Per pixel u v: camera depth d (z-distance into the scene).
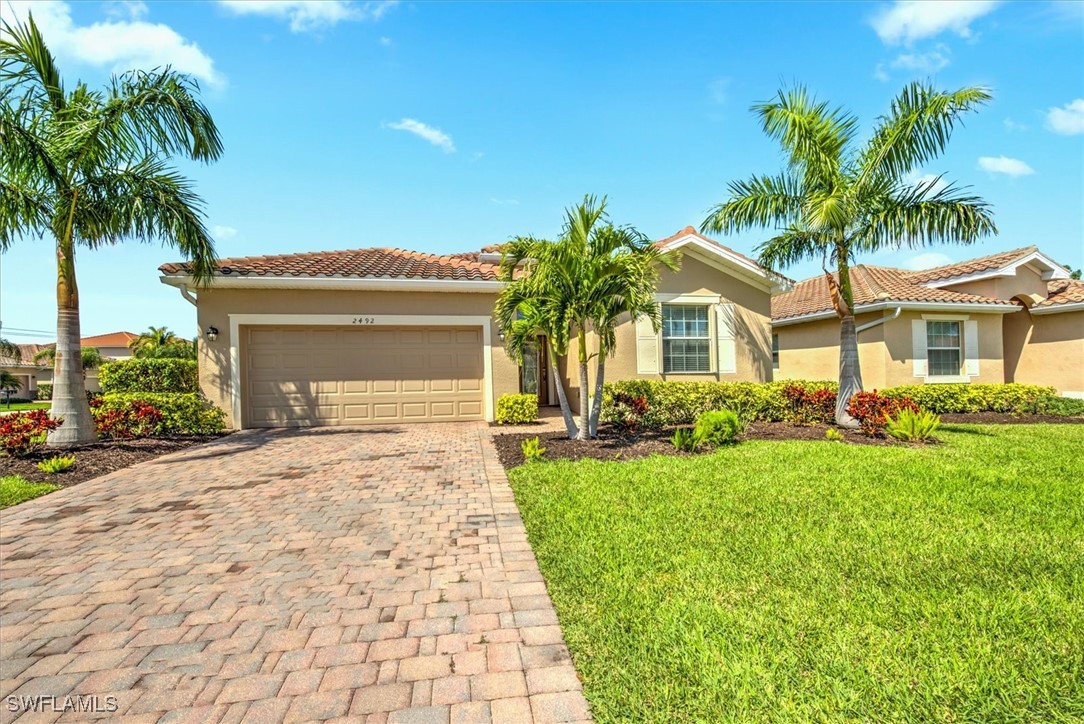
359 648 3.01
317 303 12.39
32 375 48.22
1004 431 11.06
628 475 6.82
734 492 5.95
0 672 2.83
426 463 8.15
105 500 6.17
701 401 11.96
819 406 11.85
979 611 3.18
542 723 2.37
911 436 9.30
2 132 7.99
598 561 4.06
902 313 15.38
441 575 4.00
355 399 12.77
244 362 12.19
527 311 9.08
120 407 10.56
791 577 3.70
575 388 14.54
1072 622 3.05
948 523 4.84
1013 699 2.41
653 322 9.95
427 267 13.48
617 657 2.81
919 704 2.39
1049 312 16.39
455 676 2.73
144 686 2.69
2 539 4.89
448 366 13.26
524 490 6.24
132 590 3.80
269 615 3.41
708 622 3.10
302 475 7.38
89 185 9.41
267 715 2.46
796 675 2.60
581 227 8.78
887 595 3.42
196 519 5.44
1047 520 4.88
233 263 12.30
